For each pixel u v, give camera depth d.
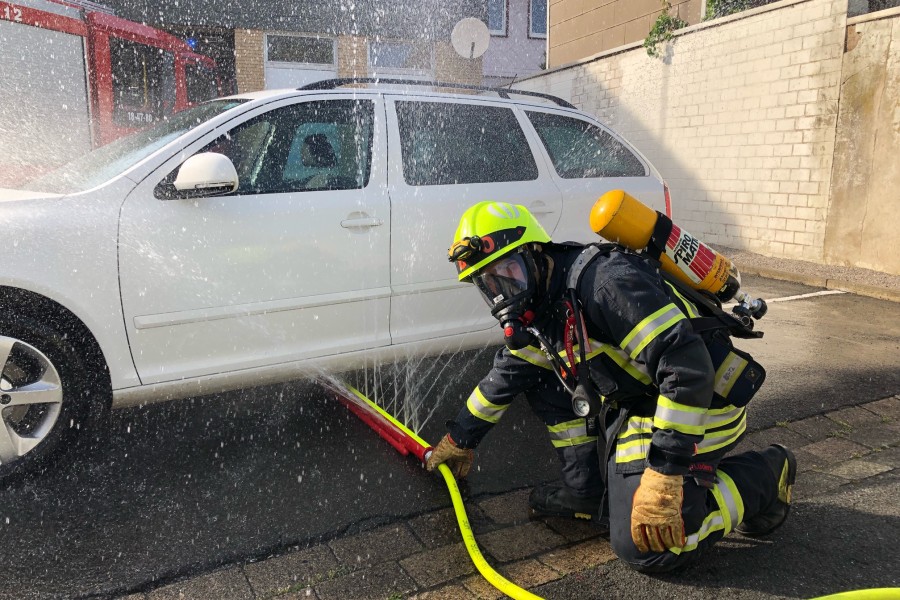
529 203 3.71
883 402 3.72
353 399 3.45
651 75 9.42
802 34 7.41
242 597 2.10
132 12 12.63
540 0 19.22
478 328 3.65
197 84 10.02
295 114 3.25
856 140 7.05
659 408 1.93
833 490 2.75
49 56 6.66
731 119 8.34
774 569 2.22
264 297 3.04
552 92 11.64
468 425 2.55
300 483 2.81
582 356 2.00
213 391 3.04
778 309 5.89
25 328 2.61
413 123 3.53
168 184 2.90
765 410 3.59
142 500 2.65
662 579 2.18
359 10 13.95
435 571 2.23
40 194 2.82
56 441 2.74
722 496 2.15
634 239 2.11
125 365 2.82
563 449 2.41
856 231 7.19
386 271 3.32
